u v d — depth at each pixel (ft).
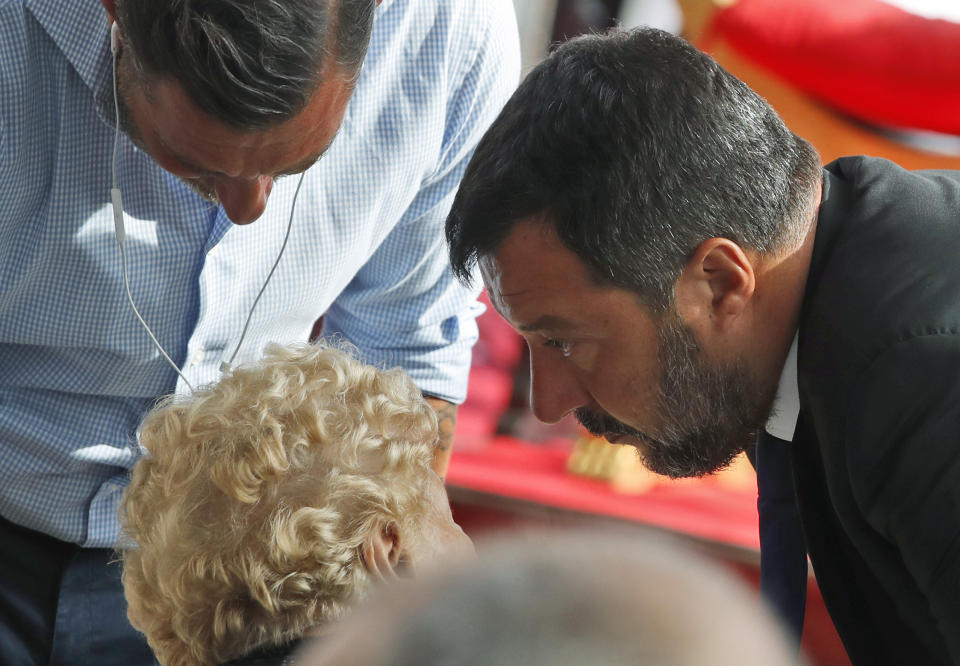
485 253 14.60
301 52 13.17
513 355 41.65
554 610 5.22
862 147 36.63
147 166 17.56
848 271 14.61
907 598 15.15
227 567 12.34
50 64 16.38
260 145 13.92
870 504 14.19
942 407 13.43
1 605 19.99
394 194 19.86
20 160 16.71
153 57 13.19
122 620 20.77
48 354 19.19
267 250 19.22
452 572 5.62
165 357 19.36
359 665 5.50
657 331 14.69
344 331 23.12
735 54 36.63
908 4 35.55
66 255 17.78
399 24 18.80
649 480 37.14
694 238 14.25
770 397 15.88
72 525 20.02
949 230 14.66
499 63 20.16
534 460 38.96
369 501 12.51
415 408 13.88
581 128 14.14
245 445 12.69
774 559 17.49
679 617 5.21
